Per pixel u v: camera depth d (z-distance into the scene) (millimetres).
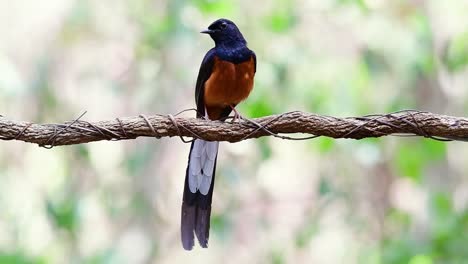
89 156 14391
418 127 7766
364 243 15602
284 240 15773
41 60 15273
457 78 15953
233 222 14430
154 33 14102
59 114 15164
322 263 16672
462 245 12797
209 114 9992
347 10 14586
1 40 16281
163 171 15625
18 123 7641
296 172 16984
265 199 16938
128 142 15414
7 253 12492
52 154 14875
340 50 14906
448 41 15016
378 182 16531
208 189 9125
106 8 15305
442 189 15602
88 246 15336
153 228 15594
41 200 14305
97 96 16078
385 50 14141
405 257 12844
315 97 13656
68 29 16000
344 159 15039
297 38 14414
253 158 14266
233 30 9555
